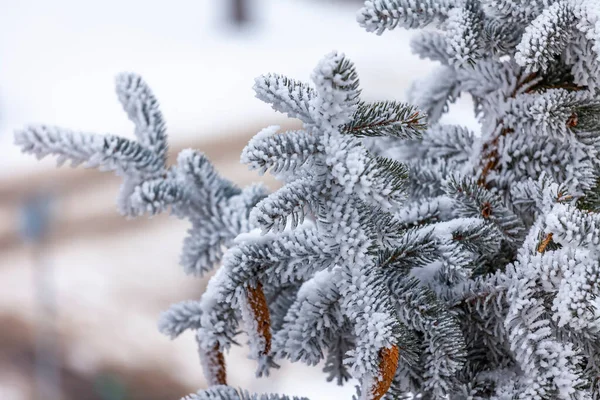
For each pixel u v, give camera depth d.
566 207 1.09
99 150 1.20
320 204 1.08
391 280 1.14
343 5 12.15
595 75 1.16
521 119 1.21
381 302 1.08
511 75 1.21
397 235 1.10
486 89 1.24
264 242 1.13
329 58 1.04
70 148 1.19
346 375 1.19
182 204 1.25
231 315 1.15
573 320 1.07
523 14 1.16
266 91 1.08
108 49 9.95
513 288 1.12
